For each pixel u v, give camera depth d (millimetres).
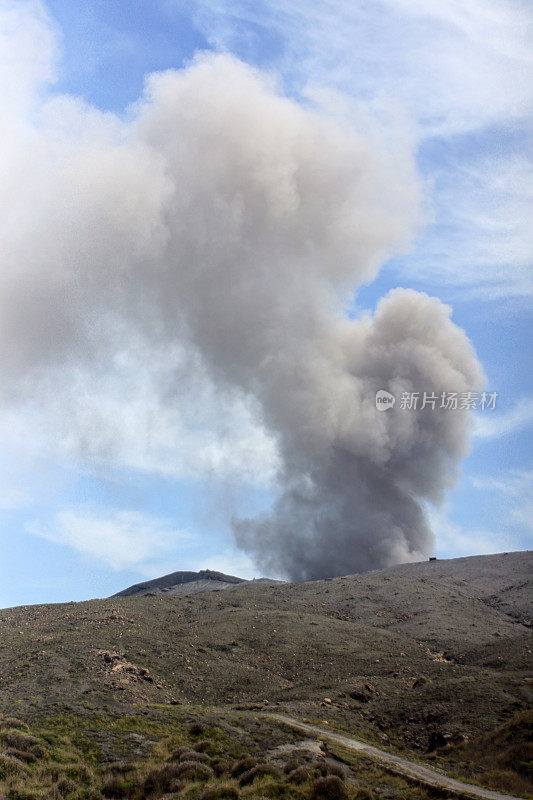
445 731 43844
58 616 79062
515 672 55125
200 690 56656
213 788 28297
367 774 32688
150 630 72500
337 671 63469
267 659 67938
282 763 32875
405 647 72000
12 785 27625
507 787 33719
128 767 31312
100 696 45438
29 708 38781
